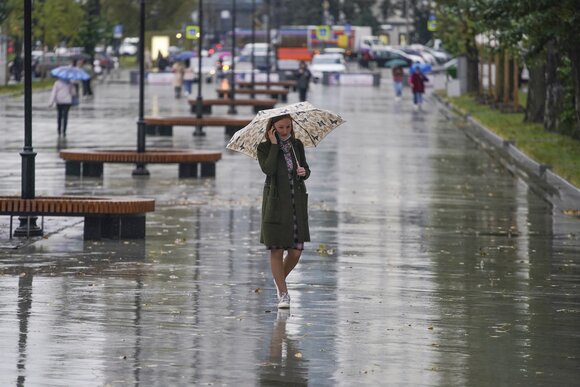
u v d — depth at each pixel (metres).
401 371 21.27
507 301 28.14
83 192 51.19
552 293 29.33
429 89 178.88
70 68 83.44
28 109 37.25
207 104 116.50
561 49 67.56
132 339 23.31
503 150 77.06
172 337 23.58
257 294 28.39
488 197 51.78
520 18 64.69
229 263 32.94
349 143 81.38
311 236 38.91
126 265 32.22
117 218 37.28
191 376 20.66
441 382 20.58
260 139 27.05
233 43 123.19
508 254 35.78
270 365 21.52
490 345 23.42
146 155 57.84
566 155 67.50
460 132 93.56
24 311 25.75
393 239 38.53
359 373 21.06
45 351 22.17
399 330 24.62
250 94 154.12
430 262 33.91
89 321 24.86
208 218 42.94
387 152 74.56
